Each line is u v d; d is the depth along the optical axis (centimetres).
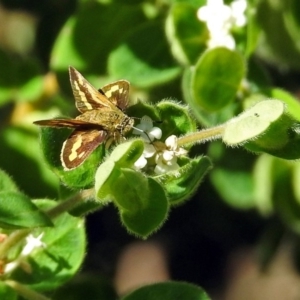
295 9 24
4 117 28
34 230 20
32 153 26
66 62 26
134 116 19
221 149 26
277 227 28
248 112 17
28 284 20
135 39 24
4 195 18
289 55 26
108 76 25
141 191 17
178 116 19
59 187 20
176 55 23
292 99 23
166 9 25
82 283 23
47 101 27
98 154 19
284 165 25
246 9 24
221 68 21
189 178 18
